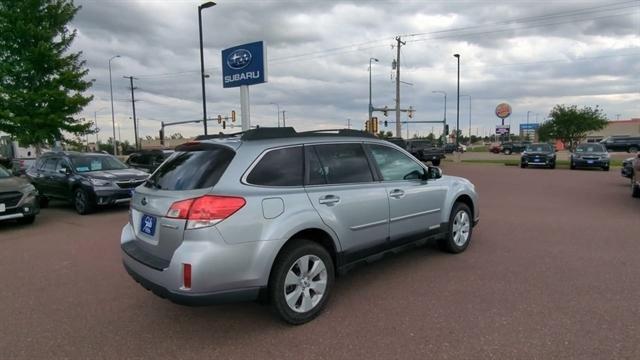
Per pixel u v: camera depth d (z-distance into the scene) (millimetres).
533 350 3436
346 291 4836
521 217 9141
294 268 4008
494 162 35969
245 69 19609
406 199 5203
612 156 43000
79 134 21609
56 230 8906
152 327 4066
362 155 4879
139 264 3889
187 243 3529
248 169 3840
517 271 5375
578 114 58875
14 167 20156
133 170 12180
